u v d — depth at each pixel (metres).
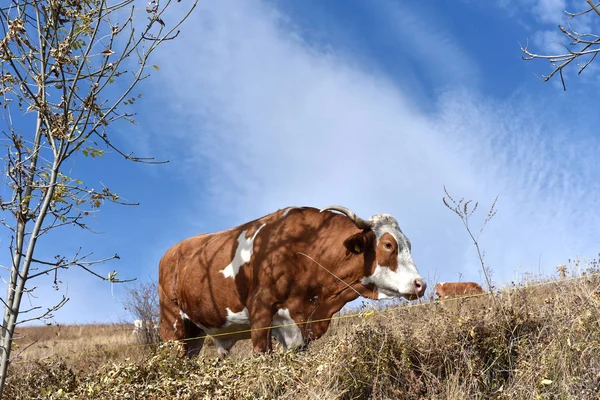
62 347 7.86
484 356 2.80
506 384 2.67
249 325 3.96
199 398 2.69
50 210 2.24
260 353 3.15
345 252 3.61
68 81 2.23
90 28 2.26
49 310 2.16
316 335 3.62
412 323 3.03
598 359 2.63
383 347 2.76
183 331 4.50
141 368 3.02
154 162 2.40
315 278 3.64
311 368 2.78
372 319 3.11
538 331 2.89
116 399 2.78
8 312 2.13
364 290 3.63
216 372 2.90
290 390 2.64
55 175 2.19
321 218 3.76
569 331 2.76
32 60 2.25
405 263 3.55
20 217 2.16
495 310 2.98
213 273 4.03
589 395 2.44
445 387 2.62
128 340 7.96
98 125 2.25
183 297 4.32
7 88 2.21
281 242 3.70
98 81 2.27
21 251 2.17
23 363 3.76
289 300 3.64
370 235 3.61
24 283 2.16
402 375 2.73
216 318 4.05
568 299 3.12
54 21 2.21
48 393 3.07
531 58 2.40
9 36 2.16
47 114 2.20
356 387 2.64
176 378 2.92
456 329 2.88
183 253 4.47
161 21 2.31
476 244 3.06
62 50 2.18
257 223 3.95
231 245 3.99
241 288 3.85
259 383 2.79
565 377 2.54
